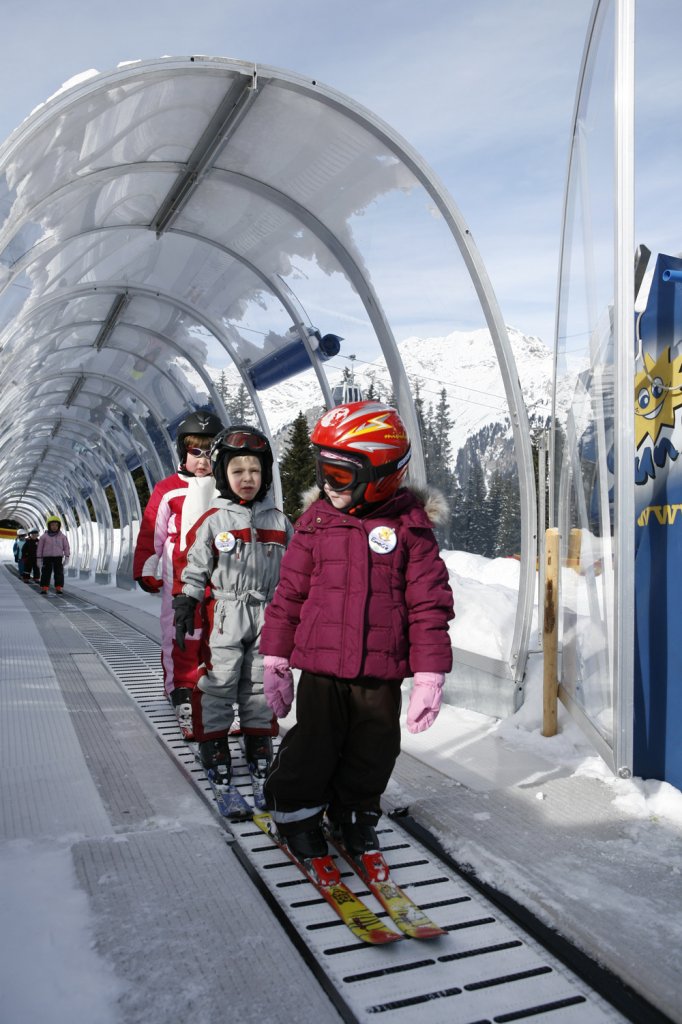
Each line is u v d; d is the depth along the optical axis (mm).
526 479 4293
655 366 3271
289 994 1877
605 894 2322
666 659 3219
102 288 7828
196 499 4637
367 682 2498
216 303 7848
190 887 2395
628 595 2959
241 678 3490
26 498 50000
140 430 14695
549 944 2104
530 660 4516
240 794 3131
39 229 5422
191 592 3361
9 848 2656
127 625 9758
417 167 4332
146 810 3045
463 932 2189
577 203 4008
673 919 2182
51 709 4742
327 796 2584
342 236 5641
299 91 4312
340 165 4965
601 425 3445
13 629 9008
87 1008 1802
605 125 3234
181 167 5426
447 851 2654
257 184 5598
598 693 3449
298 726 2561
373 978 1956
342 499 2516
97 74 3801
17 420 15820
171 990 1877
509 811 2982
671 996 1828
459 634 4816
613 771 3041
